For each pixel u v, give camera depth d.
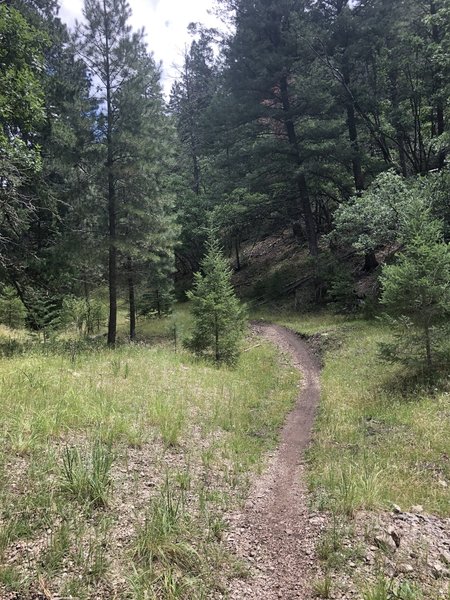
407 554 4.17
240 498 5.48
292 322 24.48
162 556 3.83
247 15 26.91
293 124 27.47
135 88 16.66
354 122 27.61
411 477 6.18
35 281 19.11
